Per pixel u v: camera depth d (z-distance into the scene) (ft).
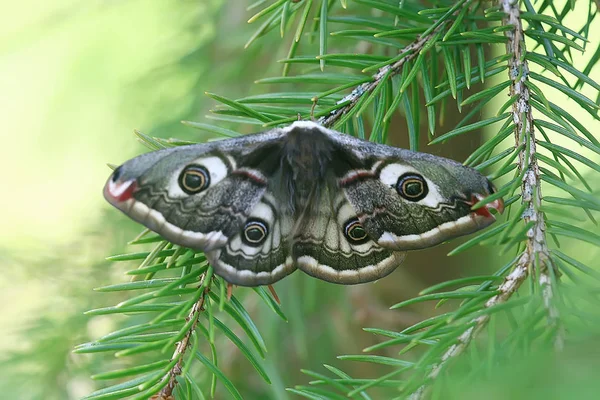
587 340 1.17
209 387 1.52
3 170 2.45
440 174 1.30
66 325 1.51
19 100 2.40
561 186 1.28
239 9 1.64
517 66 1.32
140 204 1.30
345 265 1.33
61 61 2.16
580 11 1.65
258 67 1.63
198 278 1.30
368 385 1.23
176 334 1.27
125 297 1.53
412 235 1.31
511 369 1.14
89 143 2.04
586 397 0.92
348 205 1.33
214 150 1.31
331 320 1.59
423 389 1.24
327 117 1.35
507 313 1.23
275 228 1.32
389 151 1.32
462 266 1.61
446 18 1.34
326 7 1.36
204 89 1.63
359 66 1.35
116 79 2.00
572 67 1.32
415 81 1.35
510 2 1.34
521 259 1.26
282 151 1.33
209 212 1.30
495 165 1.58
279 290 1.56
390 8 1.36
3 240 1.57
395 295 1.62
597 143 1.31
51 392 1.49
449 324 1.24
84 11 1.76
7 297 1.55
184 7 1.68
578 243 1.44
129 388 1.27
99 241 1.58
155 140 1.33
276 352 1.54
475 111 1.34
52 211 2.43
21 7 2.21
